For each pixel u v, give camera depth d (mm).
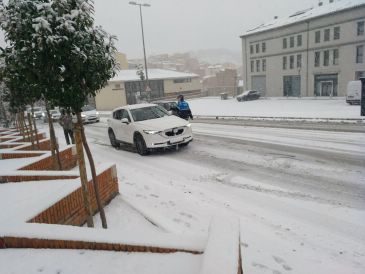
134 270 2818
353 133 11969
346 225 4613
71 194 4594
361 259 3762
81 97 3893
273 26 47531
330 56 40312
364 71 37344
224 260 2424
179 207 5496
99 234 3291
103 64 3963
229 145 11125
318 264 3682
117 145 12320
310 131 13078
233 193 6176
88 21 3678
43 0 3588
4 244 3389
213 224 3061
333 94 40969
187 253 2969
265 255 3906
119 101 53969
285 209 5289
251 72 52406
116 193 6016
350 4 38375
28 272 2945
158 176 7688
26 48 3404
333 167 7578
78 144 4082
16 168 6504
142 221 4887
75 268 2947
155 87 58812
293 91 46031
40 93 3869
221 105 37750
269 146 10484
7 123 21719
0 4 3459
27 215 3887
